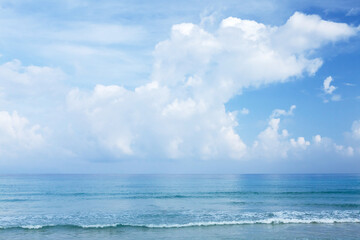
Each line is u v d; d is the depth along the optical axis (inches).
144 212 1168.8
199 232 799.7
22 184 3449.8
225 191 2222.0
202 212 1155.9
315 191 2122.3
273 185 3056.1
